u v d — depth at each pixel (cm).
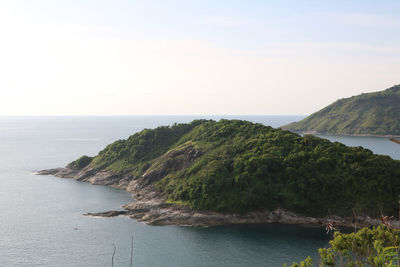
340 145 13950
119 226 11262
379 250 5159
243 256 8950
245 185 12319
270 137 14912
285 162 12912
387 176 11906
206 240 10056
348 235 6275
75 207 13325
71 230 10825
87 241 9938
